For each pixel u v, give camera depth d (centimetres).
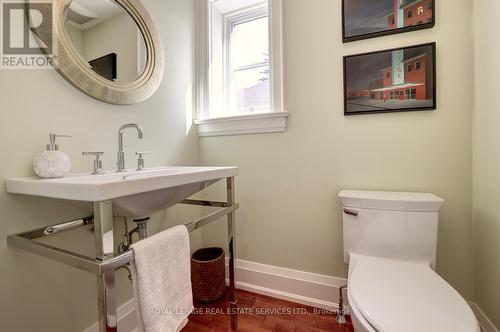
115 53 106
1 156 73
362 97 122
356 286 80
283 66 137
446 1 109
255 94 164
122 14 110
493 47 92
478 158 103
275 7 138
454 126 109
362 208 108
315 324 119
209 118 154
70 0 90
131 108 115
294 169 138
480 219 102
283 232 142
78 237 93
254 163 148
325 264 133
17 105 76
